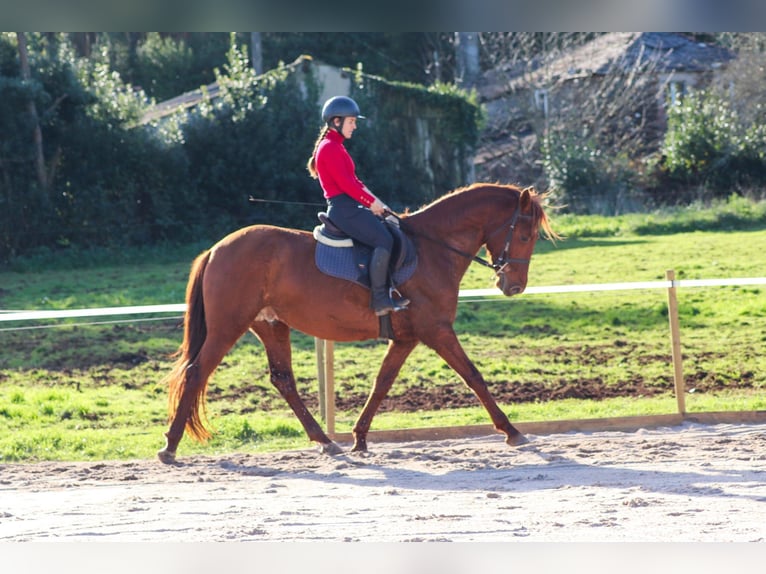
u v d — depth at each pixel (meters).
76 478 8.55
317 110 31.64
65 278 25.02
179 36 53.31
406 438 10.21
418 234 9.01
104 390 13.63
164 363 15.37
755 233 27.02
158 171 29.94
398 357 9.34
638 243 26.56
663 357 14.63
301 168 31.16
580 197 35.53
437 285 8.95
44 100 28.36
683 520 6.25
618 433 10.08
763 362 14.05
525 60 40.97
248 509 6.96
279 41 49.75
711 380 13.25
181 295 21.03
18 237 28.14
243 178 30.81
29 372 14.67
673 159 36.44
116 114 29.83
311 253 8.84
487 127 42.66
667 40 42.94
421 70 51.38
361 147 31.78
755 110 37.25
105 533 6.31
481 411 11.84
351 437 10.22
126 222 29.84
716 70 40.50
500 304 19.05
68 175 29.48
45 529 6.45
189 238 30.05
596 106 39.44
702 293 19.09
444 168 34.28
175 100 40.34
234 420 11.46
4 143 27.88
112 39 51.69
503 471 8.24
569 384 13.29
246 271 8.82
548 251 25.97
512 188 9.37
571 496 7.09
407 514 6.67
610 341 15.87
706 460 8.30
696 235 27.67
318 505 7.06
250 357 15.32
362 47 50.59
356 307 8.80
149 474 8.65
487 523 6.32
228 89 31.20
